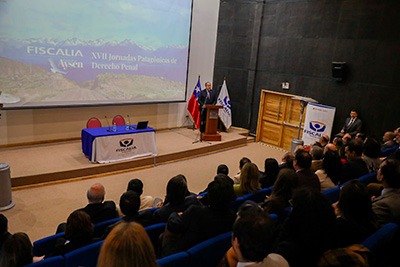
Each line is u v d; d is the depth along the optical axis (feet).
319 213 5.49
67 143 23.68
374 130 23.67
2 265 6.59
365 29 23.40
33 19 20.52
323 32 25.68
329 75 25.71
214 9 31.01
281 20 28.22
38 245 9.45
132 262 3.74
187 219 7.33
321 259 5.29
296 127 28.84
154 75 27.35
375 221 6.86
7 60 20.07
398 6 21.67
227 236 7.18
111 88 25.08
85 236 8.14
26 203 16.17
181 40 28.40
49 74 21.86
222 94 31.07
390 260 8.02
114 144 20.85
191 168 23.16
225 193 7.27
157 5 26.09
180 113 31.09
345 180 12.85
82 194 17.61
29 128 22.22
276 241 6.27
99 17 23.25
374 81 23.35
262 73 30.37
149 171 21.86
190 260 6.64
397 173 8.49
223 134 30.78
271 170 12.94
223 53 31.83
